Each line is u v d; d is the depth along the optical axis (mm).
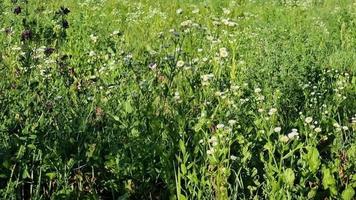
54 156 956
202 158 1021
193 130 1127
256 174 1028
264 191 943
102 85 1396
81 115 1136
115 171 1001
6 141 1027
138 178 1017
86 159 1016
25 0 2455
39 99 1197
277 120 1319
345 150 1143
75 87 1345
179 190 919
